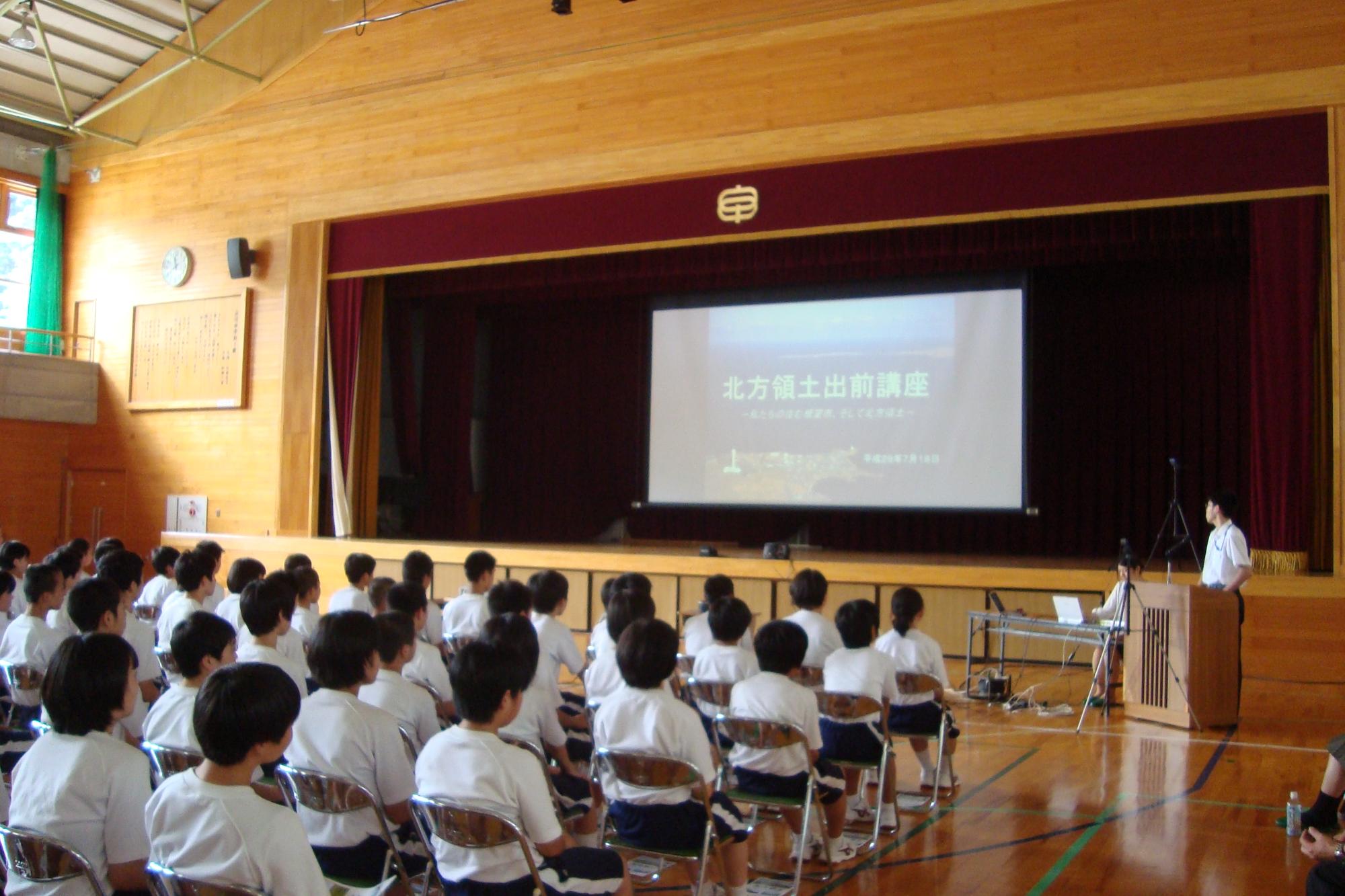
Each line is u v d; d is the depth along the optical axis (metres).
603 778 3.14
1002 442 9.70
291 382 11.40
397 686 3.28
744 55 9.09
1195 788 4.98
